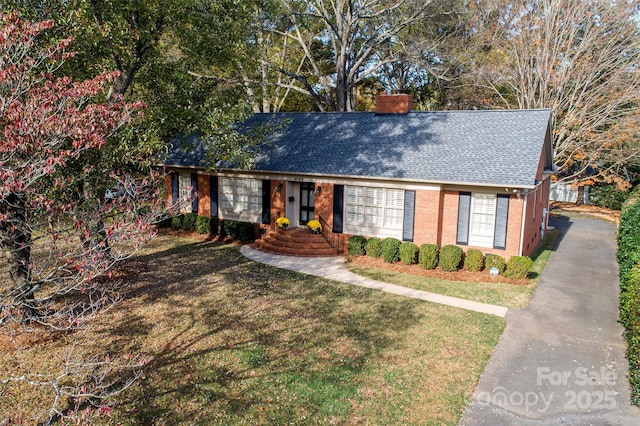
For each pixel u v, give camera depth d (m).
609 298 15.23
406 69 40.88
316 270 17.78
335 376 9.87
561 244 23.72
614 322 13.20
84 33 12.23
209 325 12.30
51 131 7.00
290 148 22.52
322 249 20.17
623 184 31.81
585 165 32.25
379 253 19.23
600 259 20.59
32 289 6.96
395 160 19.61
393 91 42.56
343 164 20.31
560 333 12.41
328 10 35.88
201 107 16.23
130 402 8.77
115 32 13.33
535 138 18.62
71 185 10.00
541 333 12.39
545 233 26.33
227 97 17.67
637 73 27.33
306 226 22.19
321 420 8.37
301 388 9.37
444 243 18.75
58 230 7.89
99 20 13.55
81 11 11.77
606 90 27.94
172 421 8.23
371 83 44.59
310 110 43.31
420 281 16.66
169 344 11.16
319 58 40.84
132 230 7.59
